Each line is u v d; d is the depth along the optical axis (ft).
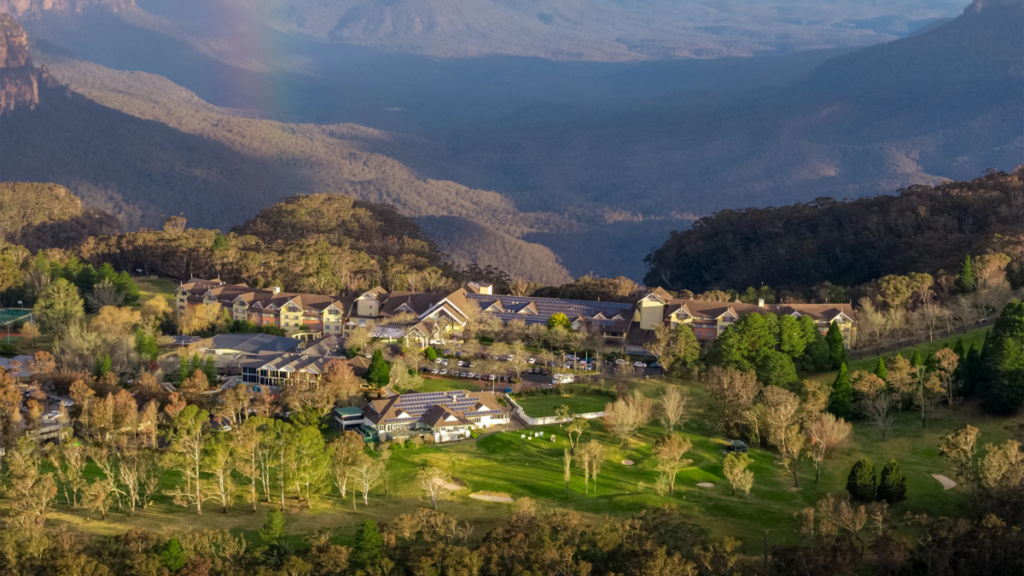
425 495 404.98
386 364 535.60
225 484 396.37
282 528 346.54
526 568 304.30
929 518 356.38
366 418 483.10
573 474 430.20
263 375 547.08
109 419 429.79
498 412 495.41
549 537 323.57
